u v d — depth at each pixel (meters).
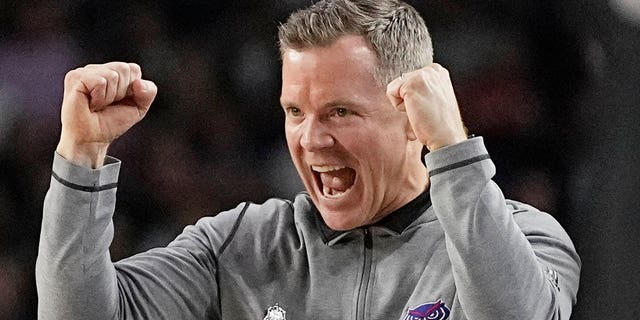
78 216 6.34
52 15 16.56
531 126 15.46
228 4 16.62
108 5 16.64
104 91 6.31
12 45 16.44
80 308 6.54
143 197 15.84
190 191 15.95
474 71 16.00
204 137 16.16
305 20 6.96
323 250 7.42
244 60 16.45
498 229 5.95
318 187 7.27
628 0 9.34
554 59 15.05
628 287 9.09
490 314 5.98
